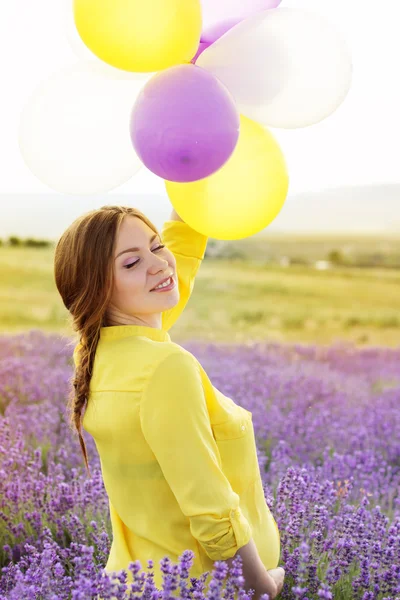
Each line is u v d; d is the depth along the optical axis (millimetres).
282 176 2389
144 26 2045
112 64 2168
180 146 2021
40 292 12273
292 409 5336
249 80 2193
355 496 3662
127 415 1991
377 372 7480
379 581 2459
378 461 4285
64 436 4465
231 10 2326
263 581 2049
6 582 2564
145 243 2154
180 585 1949
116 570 2172
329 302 12875
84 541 2967
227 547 1960
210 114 2021
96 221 2129
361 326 12070
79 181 2391
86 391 2154
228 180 2322
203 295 13242
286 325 12055
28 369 6047
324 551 2668
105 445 2096
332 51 2236
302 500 2926
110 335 2150
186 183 2367
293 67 2195
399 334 11719
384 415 5246
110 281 2111
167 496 2074
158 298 2162
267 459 4027
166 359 1966
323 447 4520
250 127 2346
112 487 2158
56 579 2271
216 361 7160
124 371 2033
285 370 6762
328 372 7000
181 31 2082
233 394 5527
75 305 2164
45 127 2340
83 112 2320
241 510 2209
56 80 2365
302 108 2260
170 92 2029
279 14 2211
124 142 2363
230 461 2162
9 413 4785
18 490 3336
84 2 2072
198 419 1957
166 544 2096
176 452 1935
